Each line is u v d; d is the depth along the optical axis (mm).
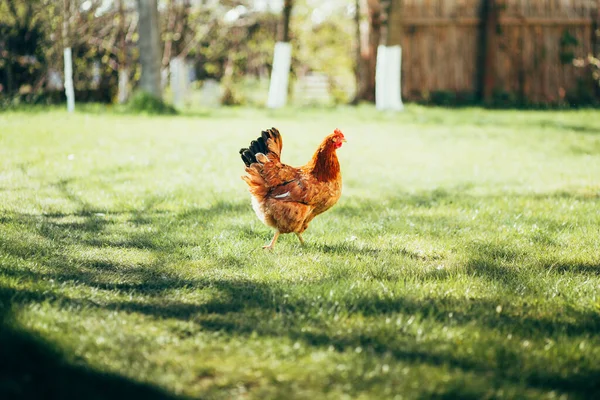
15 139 11562
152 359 3676
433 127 16766
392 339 4055
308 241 6418
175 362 3646
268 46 25281
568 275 5512
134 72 21359
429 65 23656
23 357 3514
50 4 17969
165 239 6289
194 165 10164
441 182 9891
